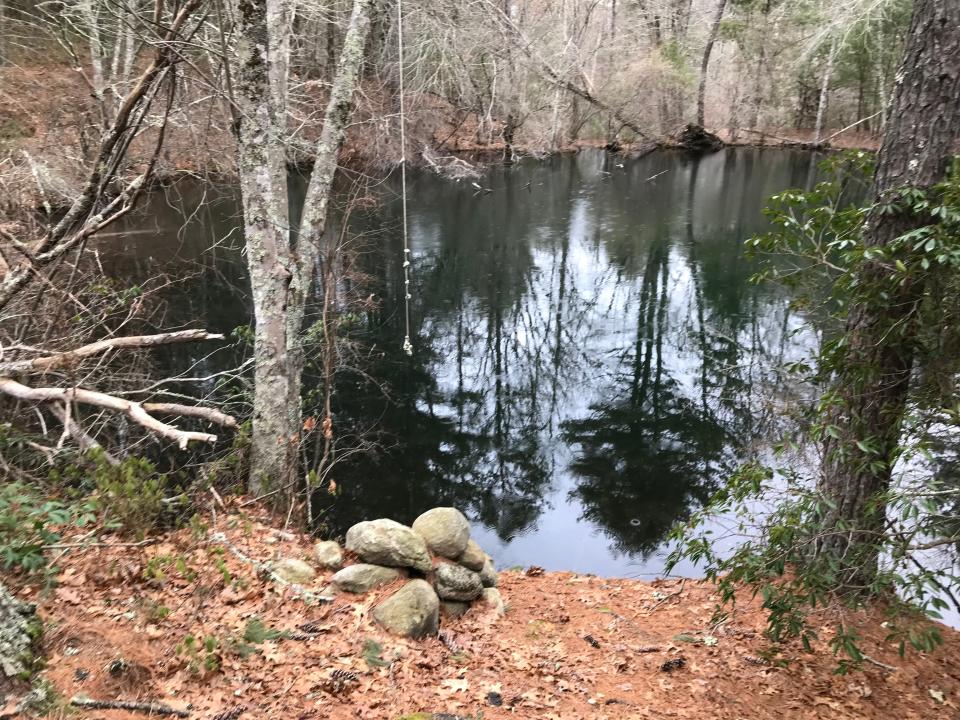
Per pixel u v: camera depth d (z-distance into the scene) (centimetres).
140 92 587
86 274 864
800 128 3750
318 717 329
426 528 538
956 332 380
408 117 1836
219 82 601
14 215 809
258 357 647
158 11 557
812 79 3381
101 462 507
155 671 326
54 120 1105
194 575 421
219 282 1466
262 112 611
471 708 370
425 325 1428
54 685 286
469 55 1742
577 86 2392
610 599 583
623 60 3177
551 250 1891
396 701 360
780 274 489
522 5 2088
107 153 616
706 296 1566
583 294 1611
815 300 501
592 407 1127
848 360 422
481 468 941
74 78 1186
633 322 1473
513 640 474
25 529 369
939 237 348
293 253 722
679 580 627
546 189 2572
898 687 410
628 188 2625
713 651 461
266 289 638
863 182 456
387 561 490
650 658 454
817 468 519
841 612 415
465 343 1366
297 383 745
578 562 752
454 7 1438
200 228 1784
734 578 404
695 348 1334
